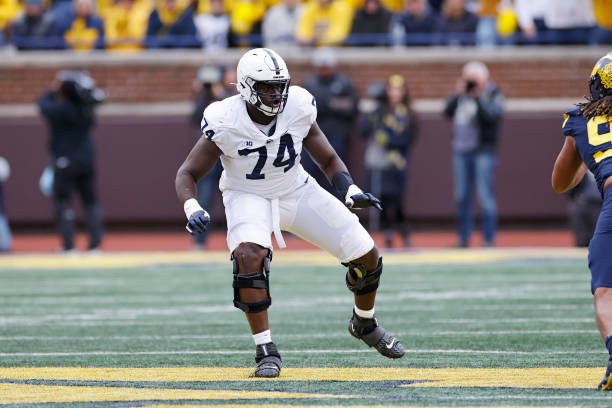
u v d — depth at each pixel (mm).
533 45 60656
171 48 61469
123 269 44438
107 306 33406
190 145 60062
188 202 19953
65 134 49562
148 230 60812
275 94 19766
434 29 60812
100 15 64938
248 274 20156
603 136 18547
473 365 21469
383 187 50750
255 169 20234
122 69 61188
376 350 23922
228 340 26141
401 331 27062
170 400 17875
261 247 20219
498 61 60250
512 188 59000
